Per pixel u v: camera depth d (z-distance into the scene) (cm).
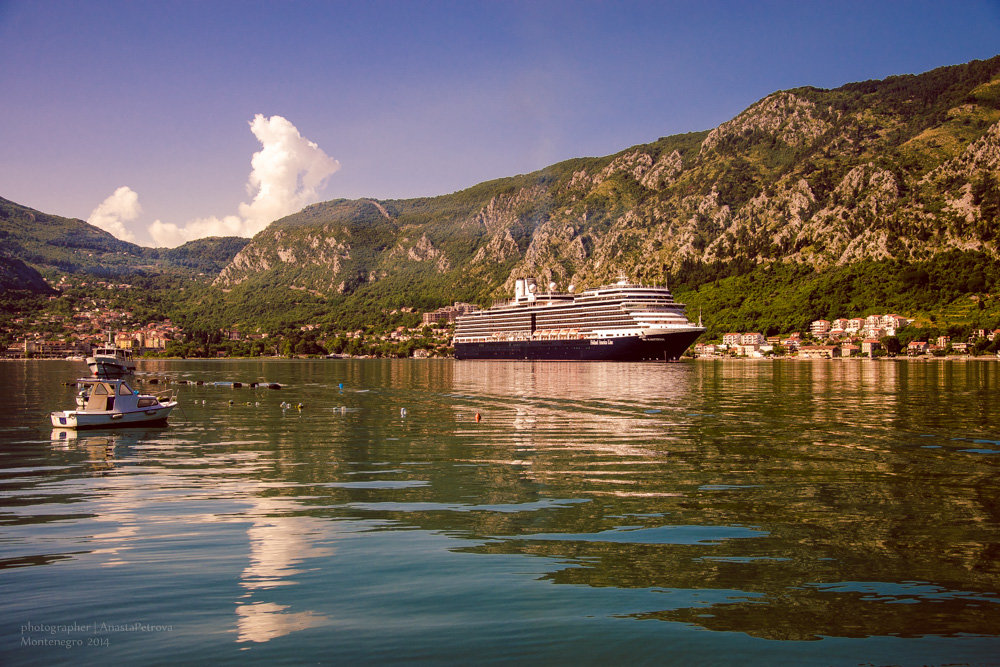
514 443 3616
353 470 2845
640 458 3119
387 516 2078
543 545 1786
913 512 2130
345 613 1345
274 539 1828
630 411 5303
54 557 1675
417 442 3662
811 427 4238
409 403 6162
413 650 1194
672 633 1266
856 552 1739
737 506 2205
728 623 1313
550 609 1371
